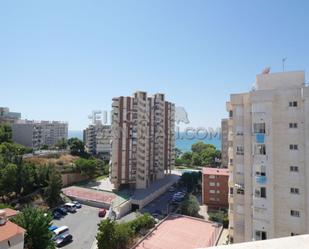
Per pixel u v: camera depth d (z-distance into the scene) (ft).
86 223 164.66
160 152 287.48
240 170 91.71
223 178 199.62
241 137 91.91
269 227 82.23
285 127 81.35
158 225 158.20
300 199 78.28
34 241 99.76
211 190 202.69
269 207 82.48
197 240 138.10
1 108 505.66
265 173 83.51
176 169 358.84
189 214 179.52
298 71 85.35
